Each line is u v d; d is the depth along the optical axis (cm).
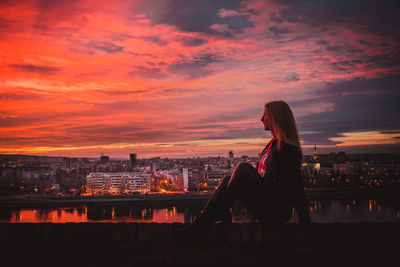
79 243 302
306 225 293
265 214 321
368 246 281
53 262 260
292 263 255
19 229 314
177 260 261
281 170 316
